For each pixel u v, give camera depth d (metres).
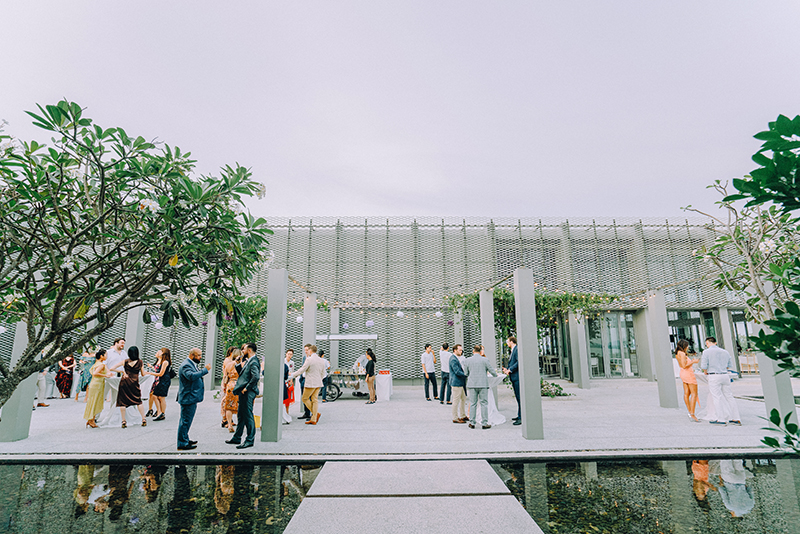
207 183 3.47
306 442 6.79
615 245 19.73
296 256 19.75
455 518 3.84
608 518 3.87
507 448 6.23
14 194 2.96
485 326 10.10
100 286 3.02
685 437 6.83
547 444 6.47
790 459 5.68
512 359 8.72
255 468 5.52
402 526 3.68
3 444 6.68
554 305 13.38
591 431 7.41
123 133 3.02
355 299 18.38
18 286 2.90
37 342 2.80
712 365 8.12
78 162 3.16
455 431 7.68
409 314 19.16
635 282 19.38
